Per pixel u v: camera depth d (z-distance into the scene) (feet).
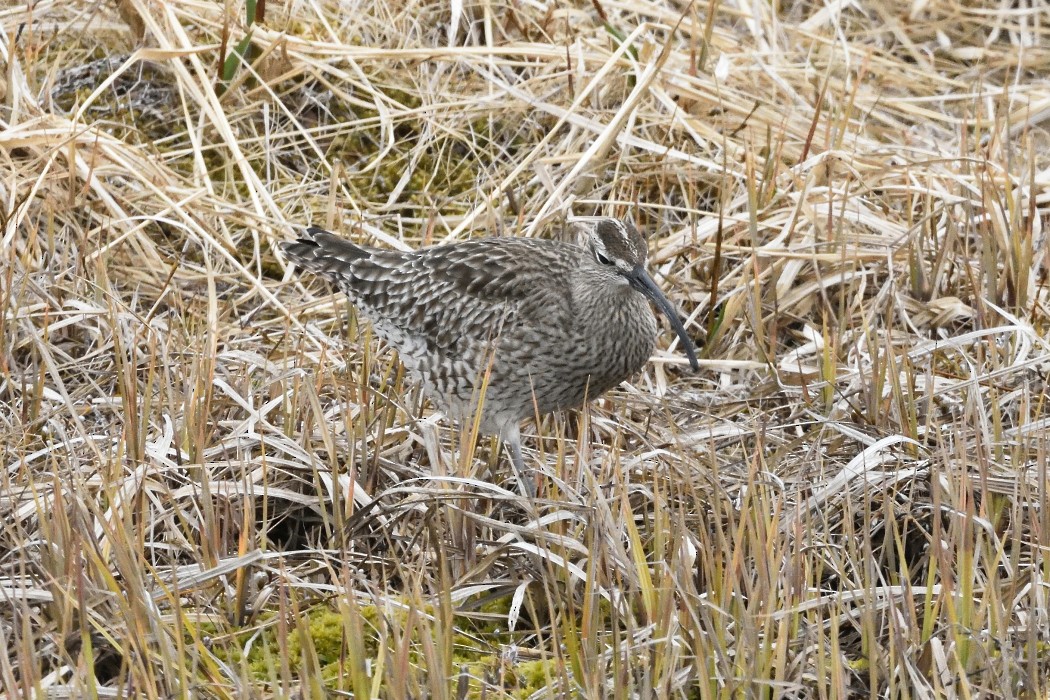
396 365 58.85
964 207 66.44
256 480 50.44
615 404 57.52
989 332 56.39
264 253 66.33
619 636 41.63
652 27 78.23
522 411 54.54
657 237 65.82
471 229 66.44
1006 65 81.15
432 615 44.01
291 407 52.90
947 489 47.37
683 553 42.01
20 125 64.23
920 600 44.32
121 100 71.15
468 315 53.52
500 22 76.79
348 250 57.06
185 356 55.57
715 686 40.27
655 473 44.73
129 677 40.16
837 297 64.54
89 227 64.59
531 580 45.62
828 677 41.24
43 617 42.88
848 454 53.31
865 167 68.74
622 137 68.80
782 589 42.70
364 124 72.59
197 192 64.44
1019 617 43.24
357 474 50.67
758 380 59.62
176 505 45.42
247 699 37.65
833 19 79.15
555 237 66.49
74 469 46.68
